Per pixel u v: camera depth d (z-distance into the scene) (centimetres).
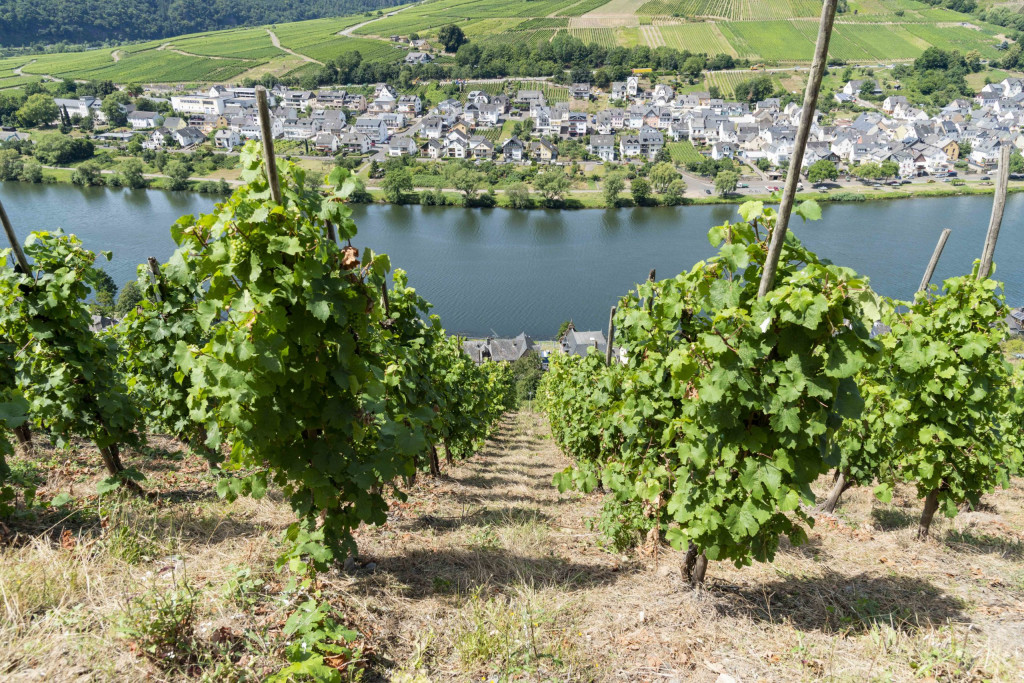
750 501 468
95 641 375
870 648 472
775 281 456
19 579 432
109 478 704
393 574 558
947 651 464
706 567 593
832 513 994
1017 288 5362
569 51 16912
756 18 19375
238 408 423
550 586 567
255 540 580
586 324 5162
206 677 349
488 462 1725
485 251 6706
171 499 770
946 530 872
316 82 16538
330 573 531
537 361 4747
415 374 794
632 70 16238
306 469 457
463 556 627
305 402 448
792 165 400
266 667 371
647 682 422
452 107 13925
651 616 514
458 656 429
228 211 403
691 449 497
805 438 447
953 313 703
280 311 399
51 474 803
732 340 439
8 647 359
